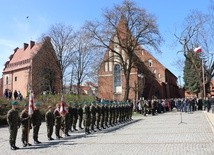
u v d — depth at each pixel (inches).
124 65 2252.7
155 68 3531.0
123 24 2203.5
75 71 2689.5
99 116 966.4
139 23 2167.8
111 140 692.7
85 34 2222.0
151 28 2175.2
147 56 3472.0
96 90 2706.7
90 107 936.9
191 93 3503.9
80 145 629.9
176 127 960.3
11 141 608.7
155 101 1966.0
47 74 2815.0
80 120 990.4
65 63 2709.2
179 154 489.4
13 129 609.9
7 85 3718.0
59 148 599.8
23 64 3472.0
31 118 680.4
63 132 815.7
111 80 2883.9
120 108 1245.7
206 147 553.6
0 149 616.7
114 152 528.4
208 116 1387.8
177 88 4441.4
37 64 2898.6
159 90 3385.8
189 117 1435.8
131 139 698.2
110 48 2237.9
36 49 3176.7
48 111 739.4
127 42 2204.7
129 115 1405.0
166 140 660.7
